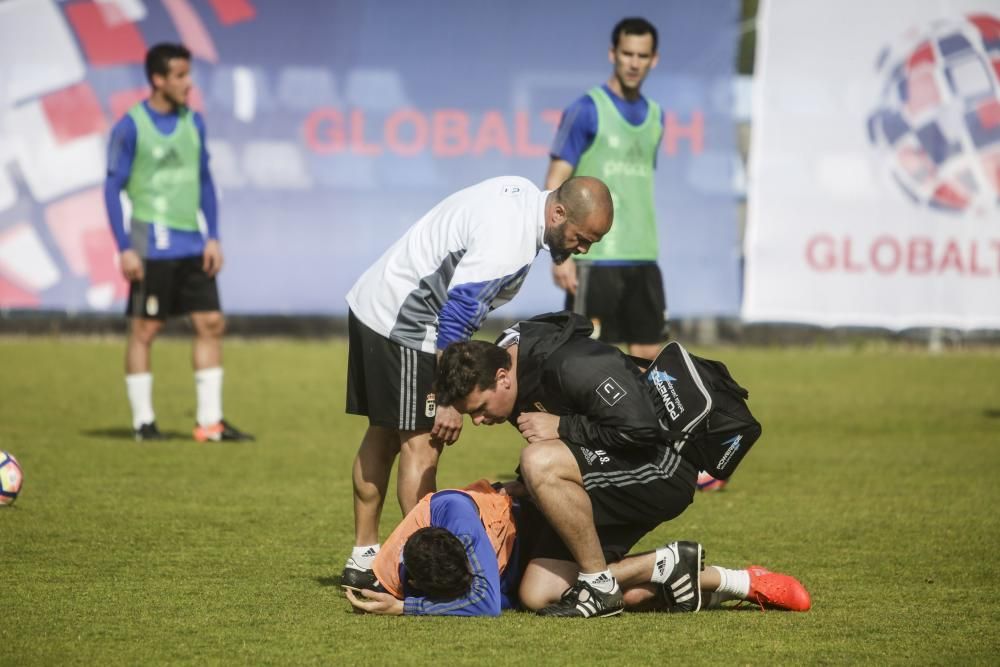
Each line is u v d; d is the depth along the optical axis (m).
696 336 58.53
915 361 54.28
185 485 27.30
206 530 22.86
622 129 30.23
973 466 31.12
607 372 17.02
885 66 52.81
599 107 30.11
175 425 36.38
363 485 19.33
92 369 47.91
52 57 49.59
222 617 16.95
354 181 51.69
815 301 53.06
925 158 53.12
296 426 36.72
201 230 33.94
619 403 16.84
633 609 17.80
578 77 52.12
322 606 17.62
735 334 59.38
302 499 25.97
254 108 51.09
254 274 51.44
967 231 53.47
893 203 53.16
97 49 49.81
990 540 22.77
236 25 50.81
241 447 32.75
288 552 21.23
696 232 52.50
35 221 49.72
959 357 55.94
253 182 51.25
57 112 49.66
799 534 23.25
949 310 53.50
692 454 17.59
